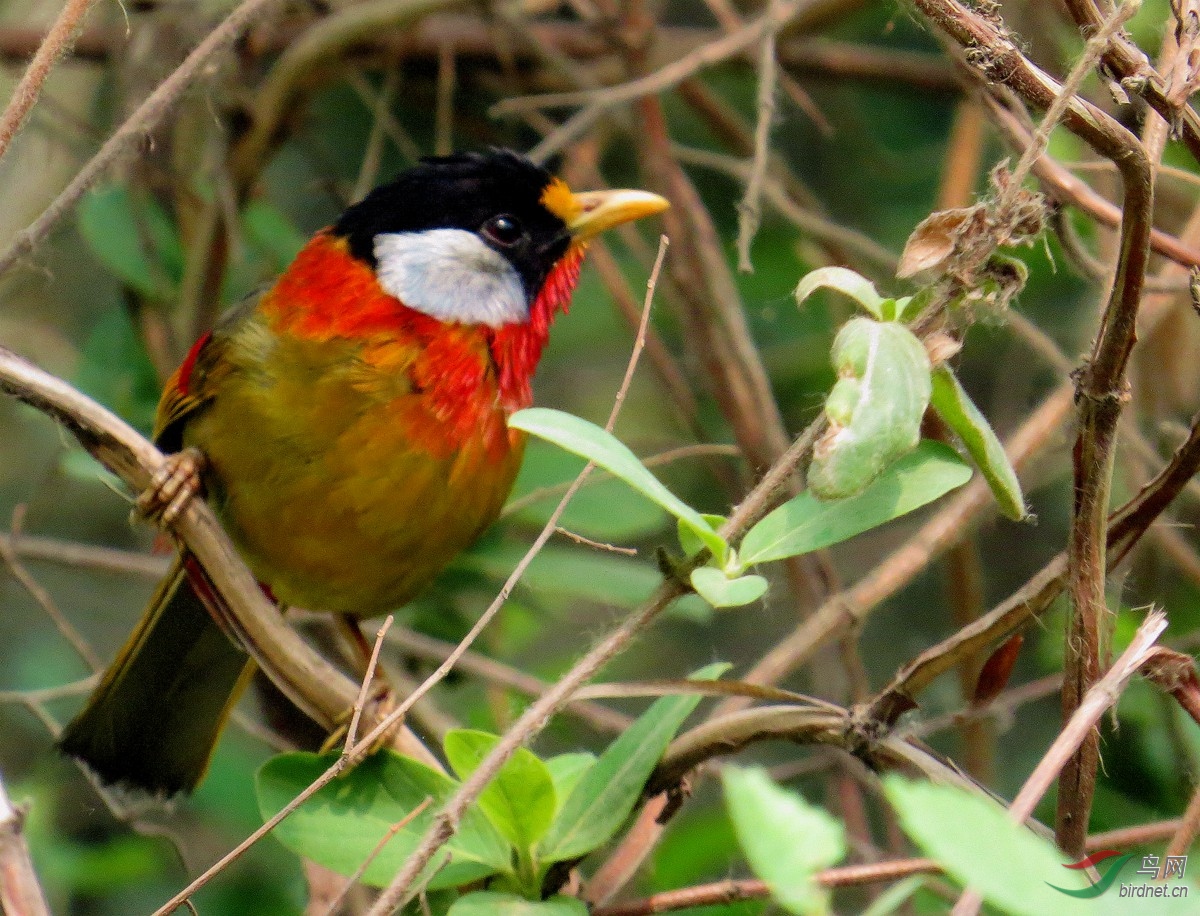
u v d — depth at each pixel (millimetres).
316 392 7883
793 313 12977
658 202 8945
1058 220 7047
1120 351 5117
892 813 9133
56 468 10727
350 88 13586
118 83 10914
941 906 8469
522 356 8633
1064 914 3207
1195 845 6324
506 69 12203
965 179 10711
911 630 12195
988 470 5148
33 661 12703
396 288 8094
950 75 11297
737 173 10742
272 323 8078
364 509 7984
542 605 11172
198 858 10852
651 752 5938
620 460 5043
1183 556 9266
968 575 10008
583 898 6422
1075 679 5391
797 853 3285
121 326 11156
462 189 8453
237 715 9609
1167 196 10219
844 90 13266
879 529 12219
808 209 11938
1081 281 11102
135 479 6430
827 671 10352
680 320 11062
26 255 6848
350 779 6102
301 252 8305
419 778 6082
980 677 5652
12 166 10836
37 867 10008
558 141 10180
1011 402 11289
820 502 5426
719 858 8570
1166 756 8836
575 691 5305
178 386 8344
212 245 10898
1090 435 5246
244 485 8070
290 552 8234
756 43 11562
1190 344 9781
